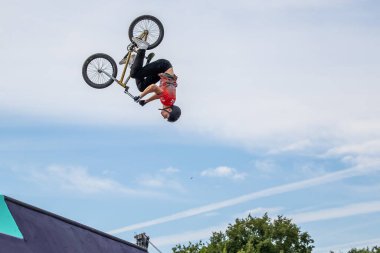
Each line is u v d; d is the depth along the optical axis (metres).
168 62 14.06
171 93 13.93
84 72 14.55
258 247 45.56
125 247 14.10
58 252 11.09
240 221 48.69
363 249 52.66
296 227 47.97
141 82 14.27
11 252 9.84
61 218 12.22
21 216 10.94
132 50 14.26
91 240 12.73
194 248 47.81
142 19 14.38
